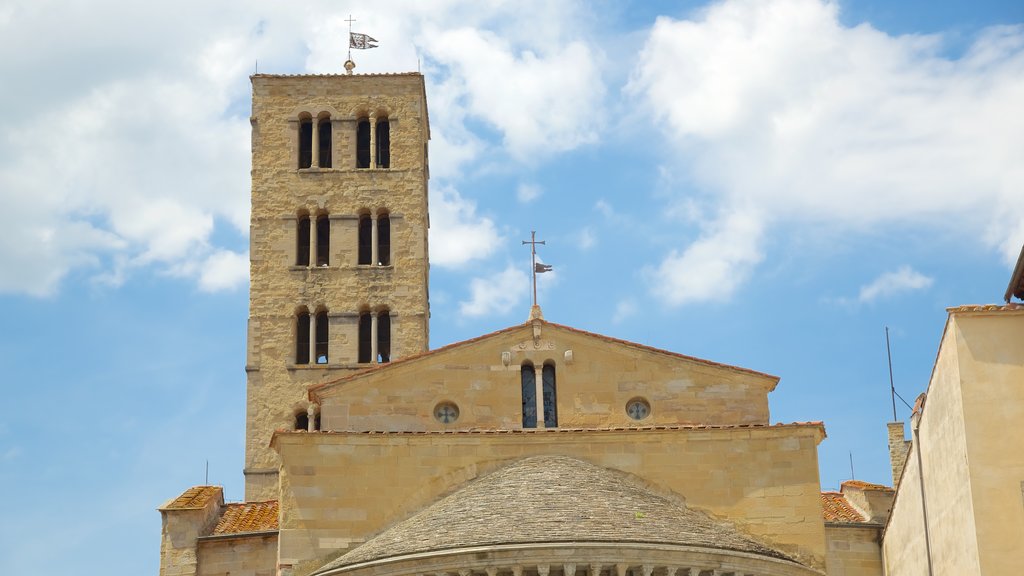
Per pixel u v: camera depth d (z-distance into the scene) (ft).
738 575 191.31
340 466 205.57
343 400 212.43
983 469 171.63
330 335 295.07
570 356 214.69
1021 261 172.45
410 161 307.58
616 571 186.50
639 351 215.72
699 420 212.84
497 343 215.92
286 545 202.08
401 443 207.62
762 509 205.46
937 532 188.03
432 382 213.66
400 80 312.09
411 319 297.33
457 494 202.69
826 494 244.22
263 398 290.56
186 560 220.02
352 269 299.58
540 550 184.75
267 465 286.66
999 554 168.86
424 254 304.30
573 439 208.95
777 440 208.33
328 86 311.88
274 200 304.30
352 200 304.71
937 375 183.93
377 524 203.82
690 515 201.57
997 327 175.73
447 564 186.50
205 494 234.38
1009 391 173.47
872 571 223.10
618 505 194.59
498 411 212.64
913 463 198.70
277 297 297.53
